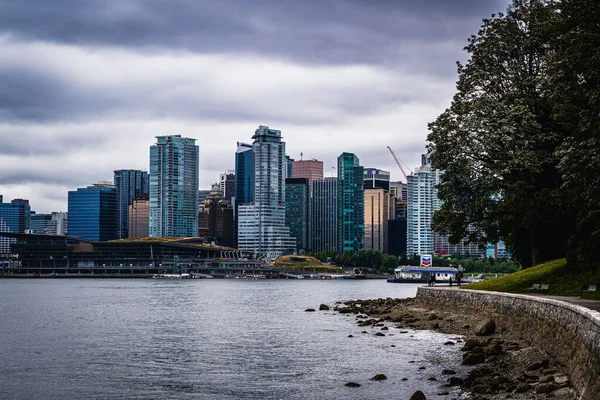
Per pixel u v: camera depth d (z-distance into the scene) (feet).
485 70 318.86
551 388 128.67
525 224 289.94
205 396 157.69
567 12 230.27
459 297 280.51
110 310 471.21
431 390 149.69
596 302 192.03
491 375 153.07
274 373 184.34
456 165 311.68
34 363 210.59
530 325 188.03
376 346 226.58
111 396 160.56
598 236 236.43
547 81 257.34
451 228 332.39
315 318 363.97
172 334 290.76
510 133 292.40
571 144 225.35
